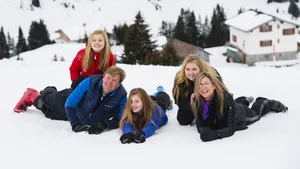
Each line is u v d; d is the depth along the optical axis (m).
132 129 5.45
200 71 5.55
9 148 5.02
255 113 5.71
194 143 5.00
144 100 5.36
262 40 56.50
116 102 5.64
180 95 5.72
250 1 162.62
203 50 61.59
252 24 56.31
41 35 102.12
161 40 67.31
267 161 4.33
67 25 144.75
